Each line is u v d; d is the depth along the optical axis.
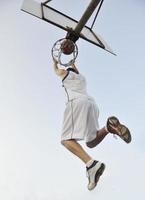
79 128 2.11
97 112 2.28
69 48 2.34
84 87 2.31
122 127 2.13
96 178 2.00
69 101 2.20
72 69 2.37
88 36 2.57
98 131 2.22
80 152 2.05
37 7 2.49
